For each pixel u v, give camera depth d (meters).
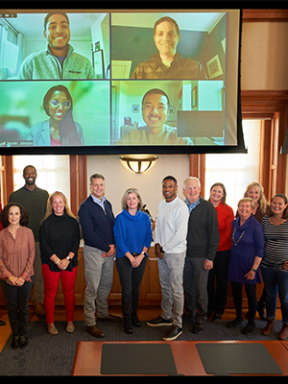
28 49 3.07
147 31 3.09
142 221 2.72
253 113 3.48
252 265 2.66
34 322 2.93
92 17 3.04
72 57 3.11
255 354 1.57
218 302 2.93
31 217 3.07
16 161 3.78
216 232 2.62
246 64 3.32
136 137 3.24
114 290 3.20
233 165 3.91
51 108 3.16
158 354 1.57
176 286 2.62
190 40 3.11
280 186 3.50
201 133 3.24
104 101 3.18
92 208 2.65
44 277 2.66
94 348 1.61
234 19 3.07
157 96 3.19
